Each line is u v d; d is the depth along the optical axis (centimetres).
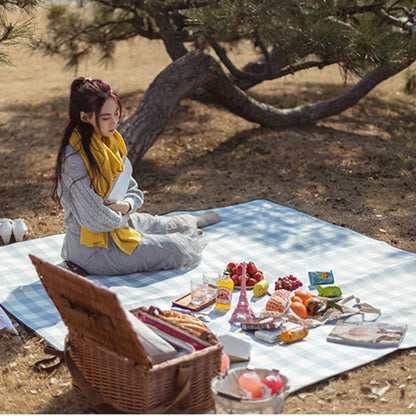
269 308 424
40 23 1046
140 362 296
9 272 510
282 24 770
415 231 616
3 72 1527
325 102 1007
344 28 815
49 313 439
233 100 912
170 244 509
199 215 629
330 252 547
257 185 766
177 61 838
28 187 759
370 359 373
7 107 1127
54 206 693
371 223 638
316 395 342
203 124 1014
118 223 479
